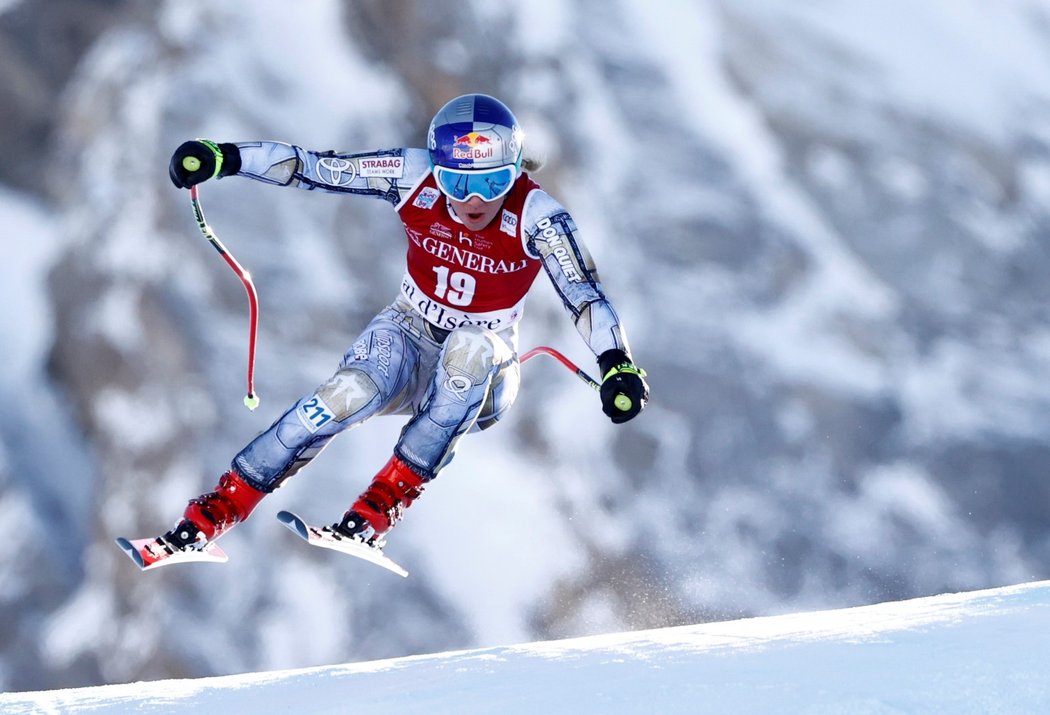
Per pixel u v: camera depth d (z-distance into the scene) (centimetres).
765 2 5881
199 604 4294
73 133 6475
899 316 5031
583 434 4581
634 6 5694
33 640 5162
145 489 4931
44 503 5734
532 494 4475
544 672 1060
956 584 4438
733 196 5169
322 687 1122
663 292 4881
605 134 5250
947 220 5309
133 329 5256
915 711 844
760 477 4581
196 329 4956
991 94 5869
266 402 4806
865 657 971
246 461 1250
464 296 1286
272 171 1255
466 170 1195
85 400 5947
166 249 5166
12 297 6525
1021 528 4616
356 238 5109
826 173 5353
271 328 4912
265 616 4238
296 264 5003
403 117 5456
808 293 4994
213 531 1238
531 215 1230
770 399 4697
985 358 4984
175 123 5412
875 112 5578
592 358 4706
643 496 4522
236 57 5481
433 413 1259
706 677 961
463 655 1237
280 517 1200
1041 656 921
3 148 7188
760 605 4362
